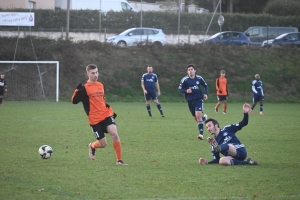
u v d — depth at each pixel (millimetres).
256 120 36656
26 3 86500
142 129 29422
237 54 72625
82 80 64938
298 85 68312
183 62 70000
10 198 12141
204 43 73562
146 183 13945
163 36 75562
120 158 17094
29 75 63062
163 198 12188
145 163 17422
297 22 92000
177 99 63438
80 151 20312
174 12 86312
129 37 73875
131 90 64500
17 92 61594
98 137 16438
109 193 12703
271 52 74000
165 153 20000
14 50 65625
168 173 15453
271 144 23031
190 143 23312
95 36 80625
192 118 37906
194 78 26969
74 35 79438
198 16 86688
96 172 15578
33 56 65625
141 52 70688
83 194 12586
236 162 16969
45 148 17656
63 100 60531
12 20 62188
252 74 69438
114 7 89812
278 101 64812
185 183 13977
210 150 21016
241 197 12312
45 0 91750
